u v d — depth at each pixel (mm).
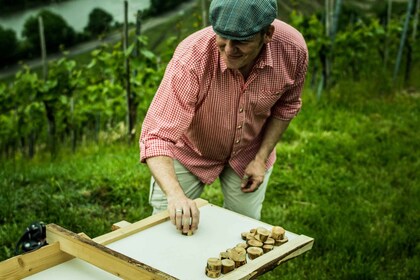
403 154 5664
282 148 5590
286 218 4348
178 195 2338
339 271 3670
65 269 2107
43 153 6000
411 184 5000
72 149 6004
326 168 5230
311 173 5180
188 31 7469
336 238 3971
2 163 5371
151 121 2520
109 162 5094
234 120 2715
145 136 2516
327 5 7227
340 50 7613
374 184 4953
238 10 2174
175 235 2336
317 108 6777
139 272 1909
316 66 7336
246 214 3062
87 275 2080
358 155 5555
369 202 4648
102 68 5992
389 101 7305
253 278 2145
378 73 7988
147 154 2436
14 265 2010
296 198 4707
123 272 1955
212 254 2221
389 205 4559
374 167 5332
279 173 5102
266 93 2660
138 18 5805
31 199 4371
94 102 6066
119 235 2281
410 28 8617
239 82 2594
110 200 4512
